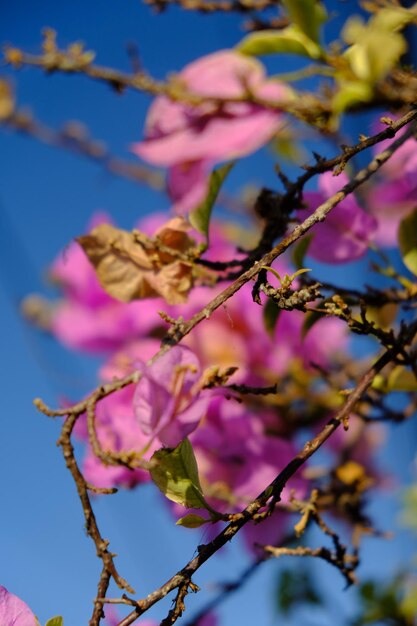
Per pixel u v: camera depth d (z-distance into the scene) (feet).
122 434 2.30
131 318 2.89
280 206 2.20
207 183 2.25
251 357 2.80
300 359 2.80
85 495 1.90
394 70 2.12
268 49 2.20
